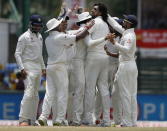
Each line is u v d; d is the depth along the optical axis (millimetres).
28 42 44219
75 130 37812
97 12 43375
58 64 42844
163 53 68812
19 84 62906
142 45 68938
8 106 60250
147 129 39000
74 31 43875
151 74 67500
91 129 38062
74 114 43469
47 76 43344
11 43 72688
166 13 77438
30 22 44281
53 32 43031
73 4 51125
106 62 43344
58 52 42812
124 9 105625
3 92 60250
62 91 42938
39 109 56500
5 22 72500
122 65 42812
